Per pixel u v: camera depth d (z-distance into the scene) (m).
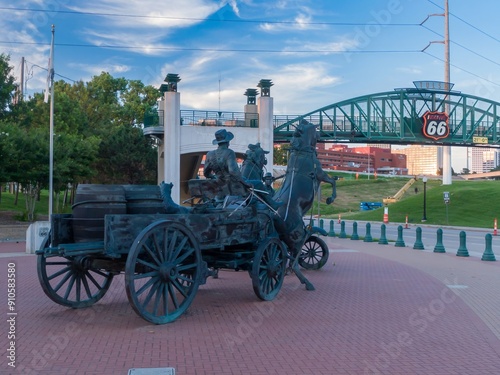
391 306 10.90
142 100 63.16
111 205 8.91
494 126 58.09
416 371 6.82
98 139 36.62
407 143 54.75
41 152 30.11
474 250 24.97
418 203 60.28
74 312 9.98
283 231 12.12
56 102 45.72
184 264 9.90
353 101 50.41
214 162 11.37
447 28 58.31
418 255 21.42
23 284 13.02
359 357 7.38
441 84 54.41
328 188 90.12
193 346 7.76
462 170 170.50
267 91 31.42
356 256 20.66
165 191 10.43
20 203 48.06
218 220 10.01
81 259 9.91
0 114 34.81
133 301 8.35
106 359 7.10
